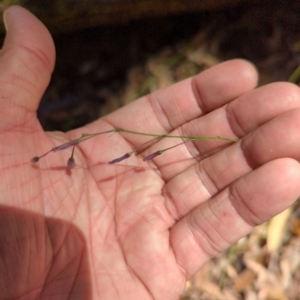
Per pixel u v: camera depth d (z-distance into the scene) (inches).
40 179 6.2
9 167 5.7
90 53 11.2
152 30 11.1
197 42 11.4
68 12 9.4
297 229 9.8
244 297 9.4
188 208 6.8
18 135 6.0
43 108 11.3
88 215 6.6
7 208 5.5
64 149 6.6
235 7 10.9
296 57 10.9
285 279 9.4
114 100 11.3
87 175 7.1
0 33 9.6
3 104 5.9
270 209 6.2
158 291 6.3
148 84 11.3
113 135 7.6
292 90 6.8
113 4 9.4
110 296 6.1
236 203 6.3
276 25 11.1
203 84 7.4
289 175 6.0
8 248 5.4
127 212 6.8
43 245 5.8
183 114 7.6
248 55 11.2
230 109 7.1
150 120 7.7
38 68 6.3
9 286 5.4
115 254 6.4
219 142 7.2
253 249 9.7
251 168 6.6
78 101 11.4
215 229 6.4
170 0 9.8
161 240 6.5
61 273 6.0
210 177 6.8
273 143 6.3
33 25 6.3
